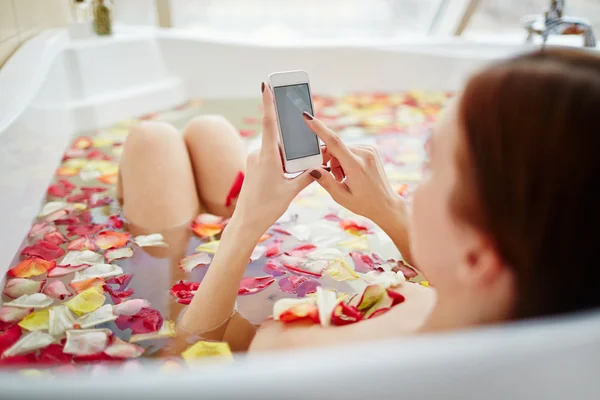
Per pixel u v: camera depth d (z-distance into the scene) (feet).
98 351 2.64
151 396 1.25
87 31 6.75
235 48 7.67
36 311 3.03
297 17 8.83
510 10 8.81
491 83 1.54
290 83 2.94
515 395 1.34
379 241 3.89
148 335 2.79
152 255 3.67
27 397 1.26
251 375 1.28
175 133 4.20
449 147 1.67
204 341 2.69
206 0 8.49
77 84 6.31
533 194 1.44
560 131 1.40
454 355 1.31
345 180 2.99
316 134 2.95
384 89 7.92
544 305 1.55
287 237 3.95
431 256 1.80
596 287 1.50
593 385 1.39
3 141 3.53
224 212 4.29
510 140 1.46
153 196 3.99
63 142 5.55
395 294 2.61
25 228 3.91
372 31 9.11
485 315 1.68
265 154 2.67
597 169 1.39
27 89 4.48
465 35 8.85
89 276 3.37
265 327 2.73
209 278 2.77
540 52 1.62
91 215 4.25
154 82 7.33
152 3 8.03
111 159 5.47
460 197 1.62
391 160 5.42
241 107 7.38
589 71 1.47
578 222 1.42
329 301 2.62
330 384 1.27
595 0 8.79
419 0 8.80
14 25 5.39
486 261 1.61
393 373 1.28
